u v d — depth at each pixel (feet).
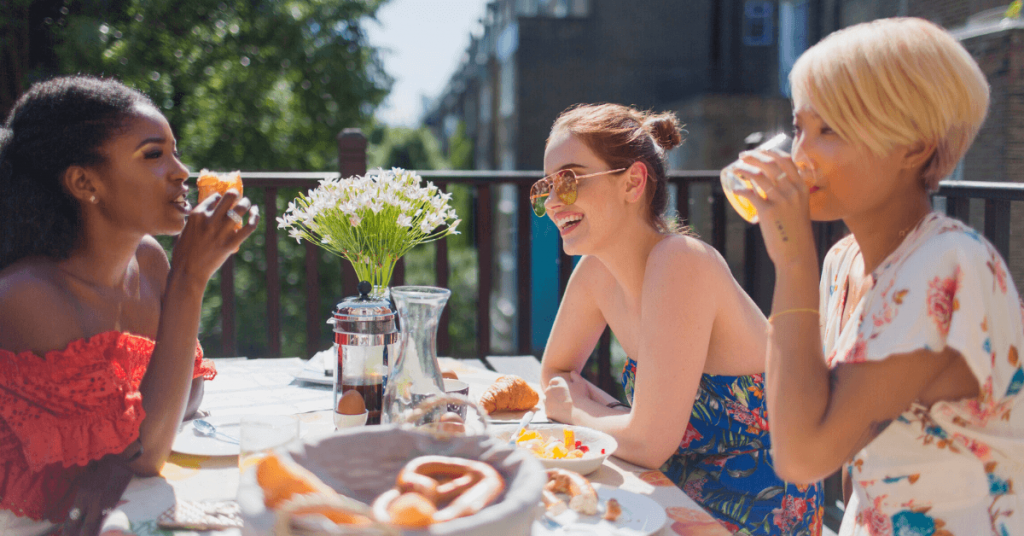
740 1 48.44
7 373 3.40
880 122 2.79
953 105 2.76
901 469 3.03
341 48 42.01
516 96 51.83
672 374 4.20
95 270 3.87
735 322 4.57
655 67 51.52
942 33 2.80
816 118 2.98
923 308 2.74
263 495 2.24
